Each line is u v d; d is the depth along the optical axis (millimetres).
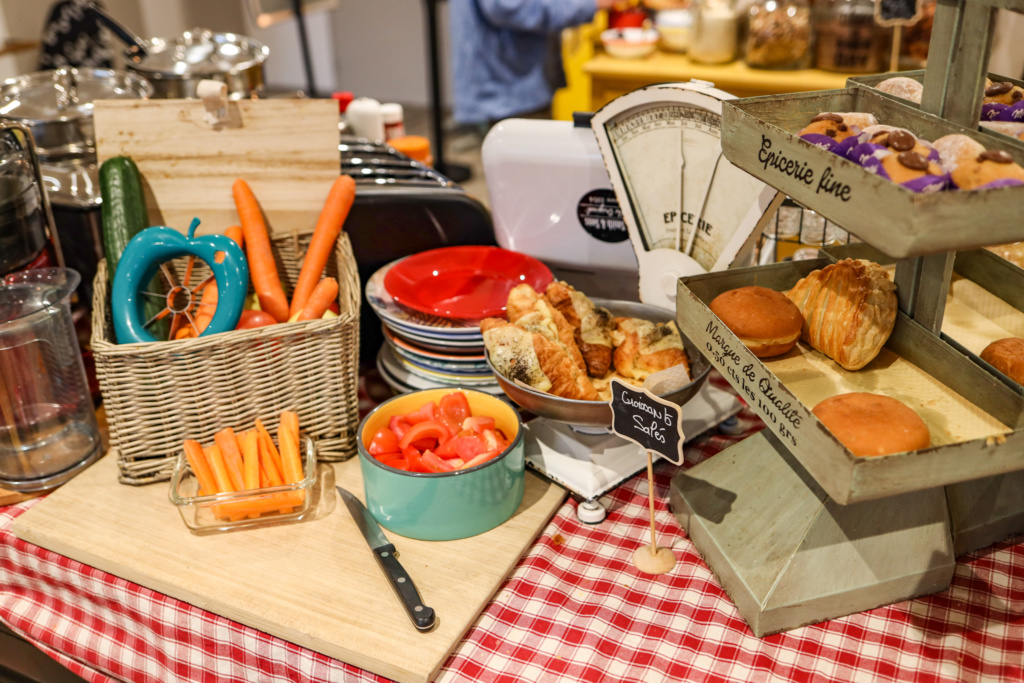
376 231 1315
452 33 3268
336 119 1222
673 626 842
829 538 833
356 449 1121
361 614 852
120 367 987
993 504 907
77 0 3762
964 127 721
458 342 1133
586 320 1041
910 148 667
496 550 931
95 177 1354
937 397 787
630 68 2729
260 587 892
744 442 984
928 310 822
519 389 938
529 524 971
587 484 1001
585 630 842
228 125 1207
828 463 663
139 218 1154
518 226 1276
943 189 632
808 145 676
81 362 1118
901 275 850
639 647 820
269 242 1254
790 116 843
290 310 1195
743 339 842
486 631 847
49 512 1019
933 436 725
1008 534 933
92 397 1265
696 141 1007
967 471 663
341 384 1074
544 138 1200
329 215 1212
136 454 1048
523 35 3248
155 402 1018
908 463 639
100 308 1082
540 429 1082
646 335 1027
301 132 1223
